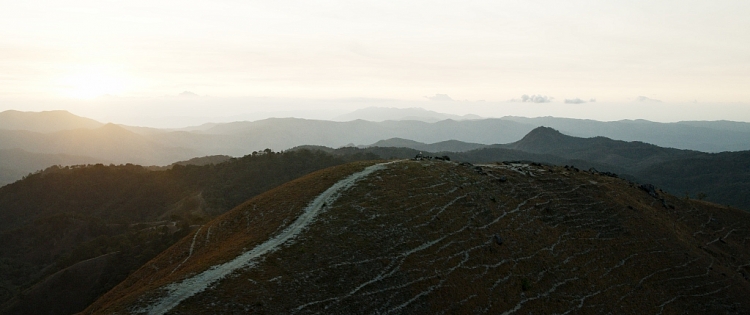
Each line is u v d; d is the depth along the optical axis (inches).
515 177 4116.6
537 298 2603.3
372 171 3545.8
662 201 4687.5
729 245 4234.7
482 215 3223.4
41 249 6254.9
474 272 2591.0
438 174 3688.5
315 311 1883.6
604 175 5147.6
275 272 2047.2
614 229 3617.1
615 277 3036.4
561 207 3740.2
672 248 3582.7
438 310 2198.6
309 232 2476.6
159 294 1797.5
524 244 3051.2
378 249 2464.3
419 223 2851.9
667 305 2915.8
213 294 1806.1
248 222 2893.7
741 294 3238.2
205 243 2878.9
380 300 2103.8
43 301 4089.6
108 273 4301.2
